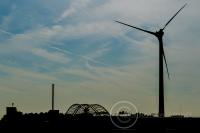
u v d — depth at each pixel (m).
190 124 81.38
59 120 98.44
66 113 101.25
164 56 90.00
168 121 83.56
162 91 87.94
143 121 86.12
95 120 92.75
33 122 102.38
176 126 82.62
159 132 83.50
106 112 99.88
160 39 88.69
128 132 87.25
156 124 84.75
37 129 100.38
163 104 87.19
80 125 94.75
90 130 92.69
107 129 90.06
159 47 89.06
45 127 99.50
